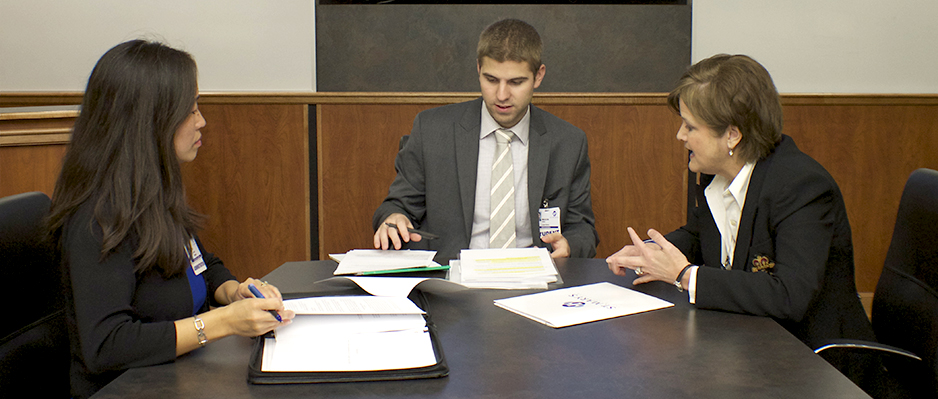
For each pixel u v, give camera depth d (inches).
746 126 52.7
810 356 38.4
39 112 84.3
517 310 47.3
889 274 55.8
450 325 44.3
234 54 124.7
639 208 124.8
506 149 78.7
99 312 39.5
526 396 32.7
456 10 123.0
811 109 122.4
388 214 76.2
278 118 123.9
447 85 125.1
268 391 33.5
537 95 122.1
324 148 124.4
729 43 124.0
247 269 127.4
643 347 39.9
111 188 41.9
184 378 35.4
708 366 36.8
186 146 47.0
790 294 46.9
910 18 121.5
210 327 39.1
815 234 50.1
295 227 126.7
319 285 54.4
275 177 125.4
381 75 125.3
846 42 122.6
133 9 124.1
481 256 60.7
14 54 125.0
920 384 50.0
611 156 123.7
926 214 51.2
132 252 42.2
